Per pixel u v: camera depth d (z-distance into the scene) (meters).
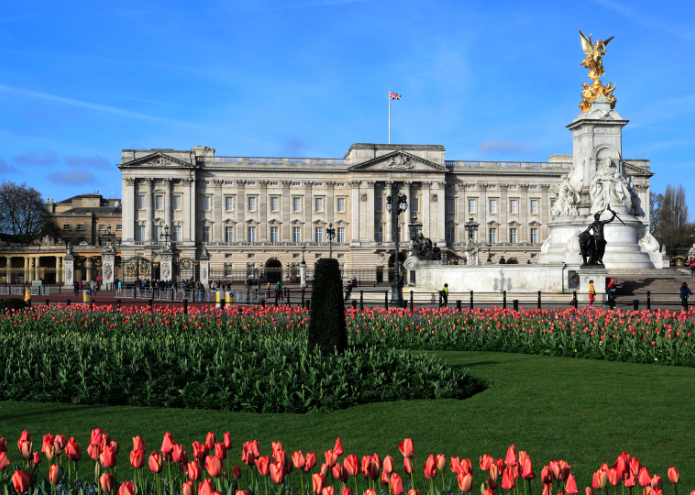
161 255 88.81
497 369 21.11
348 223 136.75
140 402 16.44
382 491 7.70
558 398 16.41
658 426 13.61
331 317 19.17
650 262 57.16
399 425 13.88
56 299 65.62
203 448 7.89
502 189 141.12
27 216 144.75
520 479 10.53
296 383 16.27
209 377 16.91
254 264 134.75
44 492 7.71
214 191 134.50
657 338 23.02
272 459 8.41
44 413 15.49
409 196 135.12
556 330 26.67
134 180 130.38
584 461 11.34
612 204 56.88
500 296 51.97
